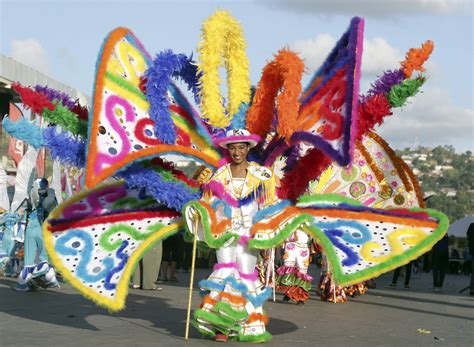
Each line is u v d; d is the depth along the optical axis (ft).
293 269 38.09
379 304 39.93
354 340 25.43
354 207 25.41
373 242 24.99
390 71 24.04
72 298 36.19
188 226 24.61
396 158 42.39
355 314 34.32
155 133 24.77
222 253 24.14
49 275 39.63
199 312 23.49
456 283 68.49
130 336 24.59
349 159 22.74
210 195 24.76
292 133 24.47
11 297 36.04
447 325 30.91
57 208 25.72
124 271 25.84
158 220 26.43
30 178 49.29
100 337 24.26
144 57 26.35
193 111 26.48
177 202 25.23
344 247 25.11
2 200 51.90
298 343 24.23
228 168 24.86
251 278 24.29
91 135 23.06
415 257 24.47
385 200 42.34
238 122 26.76
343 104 23.48
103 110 23.57
